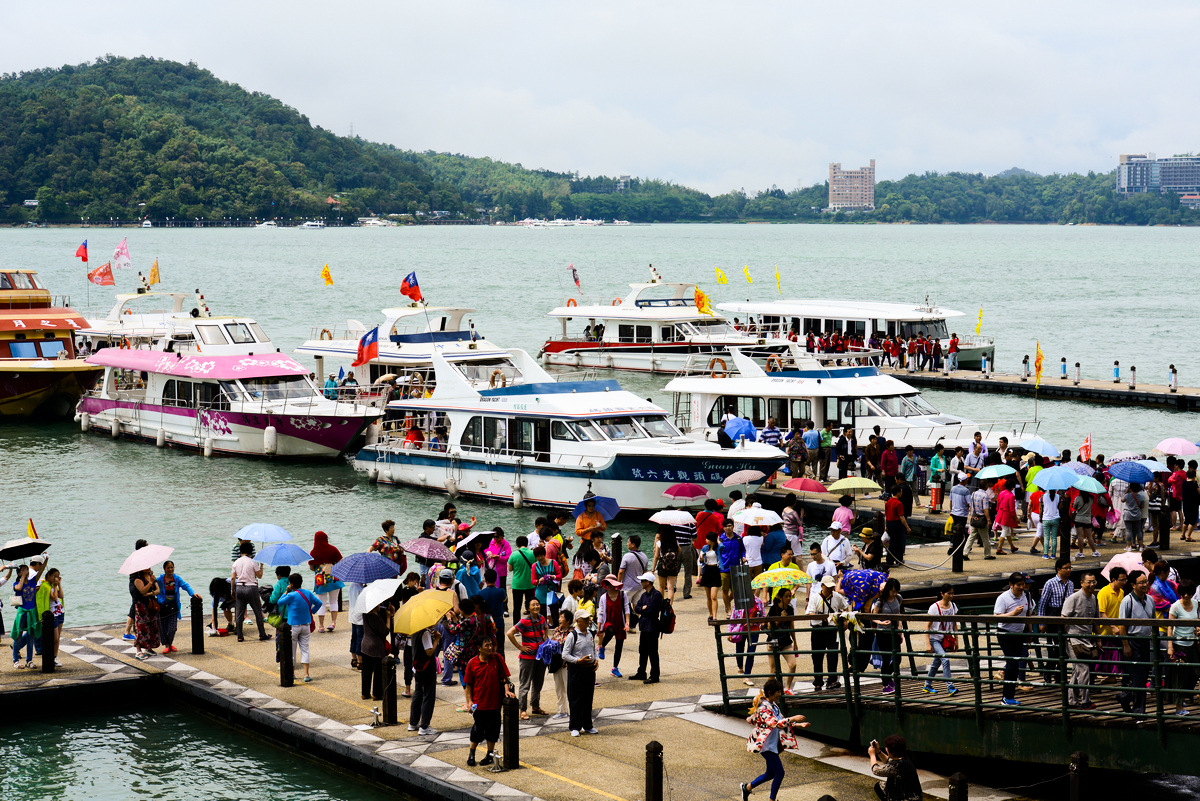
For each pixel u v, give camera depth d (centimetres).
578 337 7575
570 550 3181
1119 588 1791
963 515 2900
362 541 3319
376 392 4916
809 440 3772
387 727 1806
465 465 3847
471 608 1867
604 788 1552
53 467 4409
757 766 1648
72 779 1745
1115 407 5662
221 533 3422
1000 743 1628
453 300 12000
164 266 17938
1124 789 1653
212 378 4638
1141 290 13438
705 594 2697
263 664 2130
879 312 6975
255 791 1697
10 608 2705
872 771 1538
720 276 7925
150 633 2166
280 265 18450
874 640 1917
